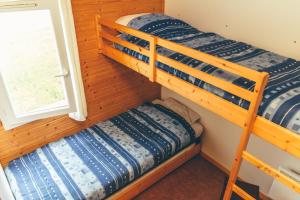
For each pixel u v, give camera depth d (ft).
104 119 11.05
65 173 8.09
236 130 9.32
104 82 10.33
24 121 8.45
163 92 12.52
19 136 8.84
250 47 7.72
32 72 8.33
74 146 9.29
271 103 4.83
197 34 8.65
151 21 8.86
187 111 10.98
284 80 5.63
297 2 6.71
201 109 10.59
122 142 9.39
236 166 5.71
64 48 8.35
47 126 9.39
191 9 9.73
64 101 9.32
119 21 9.41
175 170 10.24
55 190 7.48
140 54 7.70
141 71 7.82
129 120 10.67
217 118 9.93
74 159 8.66
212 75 5.77
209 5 9.00
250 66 6.39
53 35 8.05
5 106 7.93
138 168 8.40
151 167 8.92
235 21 8.36
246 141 5.32
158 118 10.71
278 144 4.76
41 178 7.93
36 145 9.39
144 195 9.11
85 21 8.89
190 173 10.12
